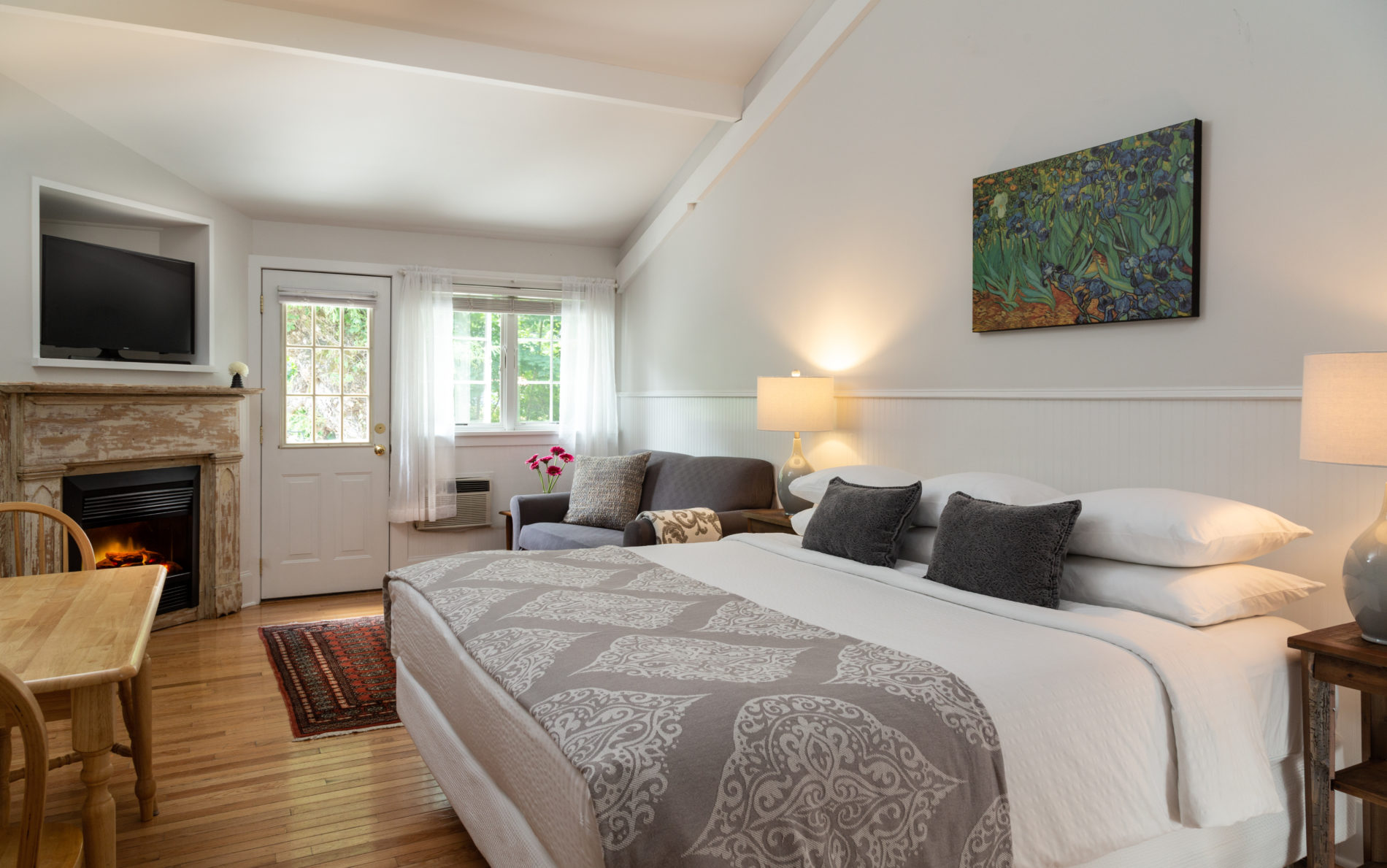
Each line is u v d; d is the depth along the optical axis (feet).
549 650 5.82
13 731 9.86
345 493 17.66
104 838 5.01
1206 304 8.05
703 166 15.74
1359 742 7.11
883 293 11.81
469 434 18.83
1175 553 6.71
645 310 18.88
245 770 8.89
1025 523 7.26
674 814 4.02
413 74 12.75
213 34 10.85
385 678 11.90
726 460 14.38
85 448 12.94
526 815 5.09
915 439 11.30
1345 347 7.09
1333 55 7.13
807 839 4.21
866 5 11.77
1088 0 9.02
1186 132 8.03
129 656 5.06
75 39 11.12
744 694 4.78
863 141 12.09
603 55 13.16
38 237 12.30
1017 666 5.49
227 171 14.89
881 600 7.43
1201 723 5.62
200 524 15.25
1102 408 8.95
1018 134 9.78
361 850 7.29
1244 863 6.18
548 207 17.66
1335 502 7.18
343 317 17.62
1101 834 5.18
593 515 15.44
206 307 15.38
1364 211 6.97
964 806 4.67
